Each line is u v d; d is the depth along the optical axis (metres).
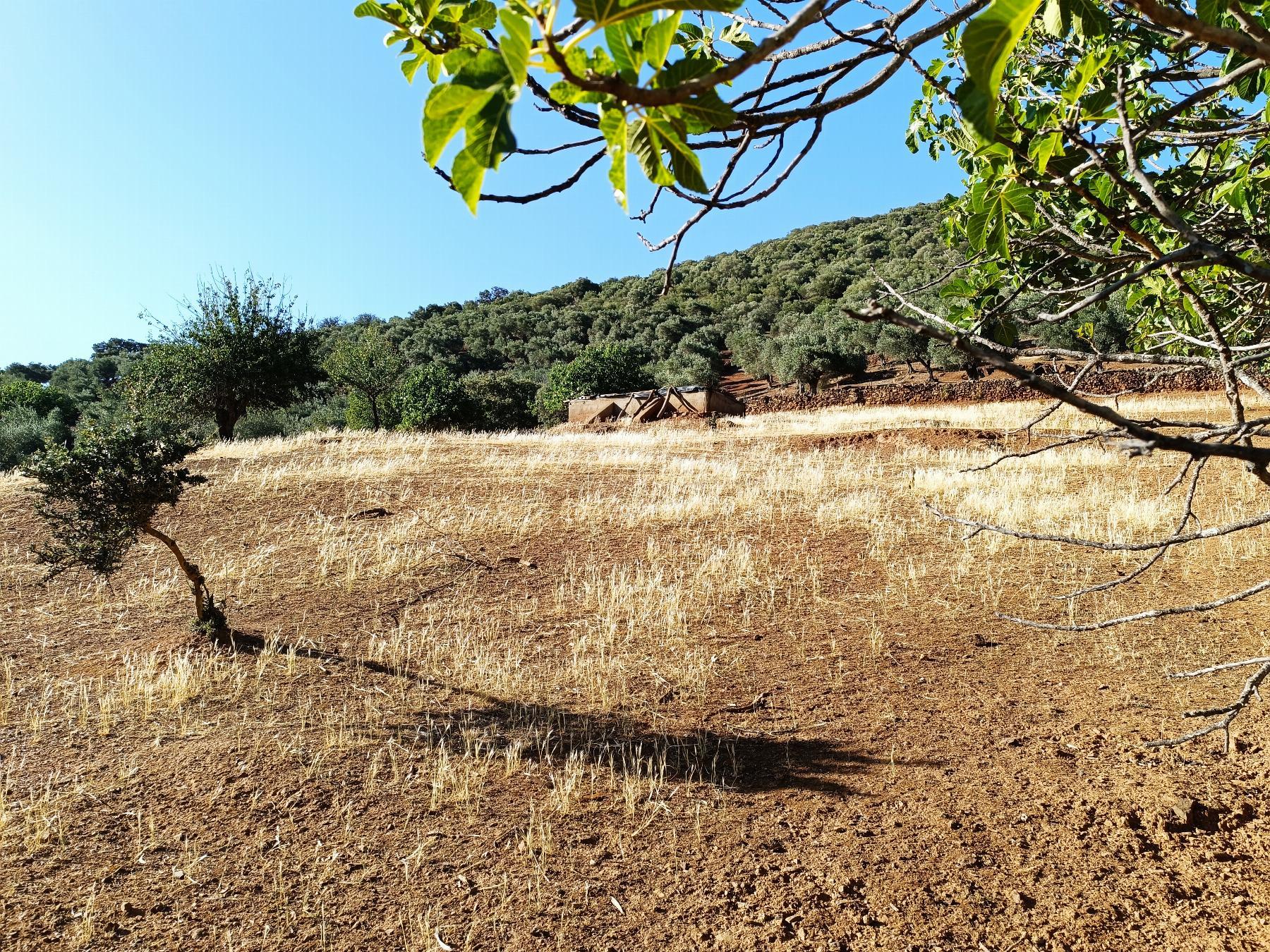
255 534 11.12
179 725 6.08
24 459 7.33
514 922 3.96
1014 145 1.39
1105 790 4.77
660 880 4.24
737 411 26.97
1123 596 7.82
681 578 9.13
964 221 2.19
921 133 2.15
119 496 7.19
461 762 5.51
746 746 5.64
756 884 4.16
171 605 8.76
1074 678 6.28
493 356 80.50
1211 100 1.88
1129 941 3.65
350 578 9.36
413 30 0.98
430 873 4.34
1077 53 1.96
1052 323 1.12
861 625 7.62
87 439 7.42
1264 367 1.59
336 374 33.38
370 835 4.70
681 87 0.67
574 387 40.56
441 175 0.91
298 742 5.78
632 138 0.79
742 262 104.75
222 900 4.15
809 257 96.19
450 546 10.53
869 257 84.00
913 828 4.55
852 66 1.36
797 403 28.42
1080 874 4.10
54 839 4.67
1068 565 8.73
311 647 7.59
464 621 8.28
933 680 6.42
